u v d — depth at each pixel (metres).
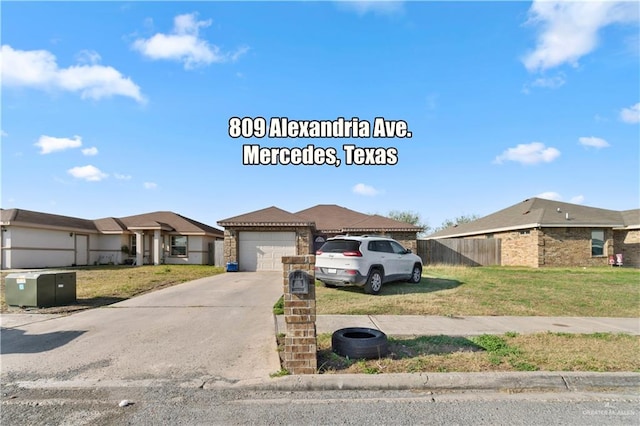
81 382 4.61
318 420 3.74
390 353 5.50
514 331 6.85
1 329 7.13
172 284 13.95
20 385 4.55
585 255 21.27
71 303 9.84
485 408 4.05
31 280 9.12
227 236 19.45
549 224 20.67
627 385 4.69
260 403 4.14
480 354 5.47
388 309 8.72
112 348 5.91
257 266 19.55
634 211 23.48
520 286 12.44
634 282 13.55
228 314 8.36
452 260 22.59
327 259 11.30
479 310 8.72
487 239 23.28
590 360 5.24
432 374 4.68
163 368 5.07
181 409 3.98
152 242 28.00
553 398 4.34
